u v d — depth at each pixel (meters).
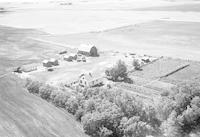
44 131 44.91
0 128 46.59
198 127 45.00
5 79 74.38
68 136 42.97
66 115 50.78
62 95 55.38
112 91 52.91
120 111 45.44
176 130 43.03
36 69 84.31
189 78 69.88
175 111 46.31
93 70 80.69
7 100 59.03
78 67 84.81
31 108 54.31
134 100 49.56
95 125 43.44
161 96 53.47
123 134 41.75
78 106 50.94
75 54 96.00
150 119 46.56
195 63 83.94
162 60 89.31
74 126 46.38
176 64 83.44
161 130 43.91
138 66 81.81
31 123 47.97
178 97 47.88
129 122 42.22
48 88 60.50
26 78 70.88
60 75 77.12
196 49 102.50
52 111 52.66
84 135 43.16
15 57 100.88
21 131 45.28
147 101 55.69
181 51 101.00
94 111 47.28
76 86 64.56
